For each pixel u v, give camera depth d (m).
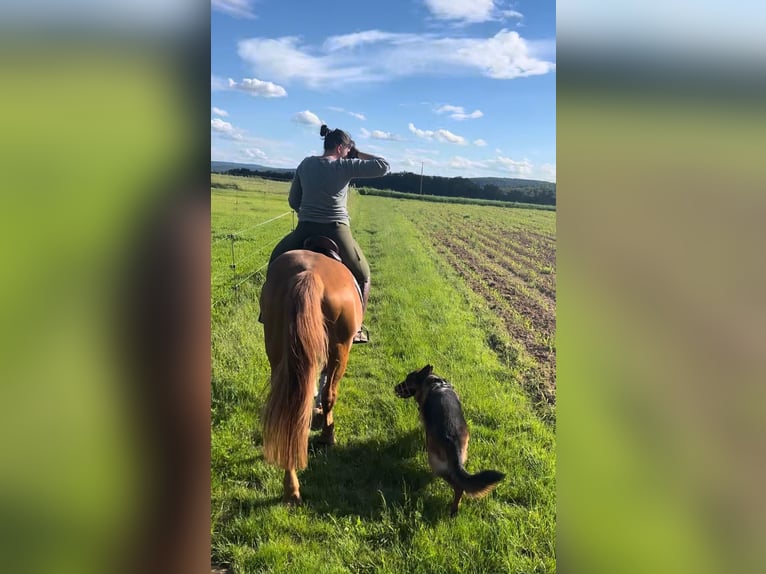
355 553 2.52
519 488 2.98
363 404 3.83
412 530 2.63
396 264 6.62
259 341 4.58
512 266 6.72
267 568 2.43
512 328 5.08
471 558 2.49
